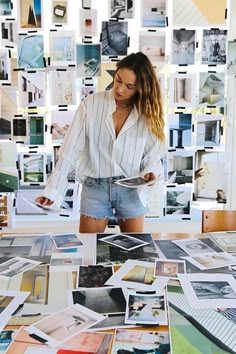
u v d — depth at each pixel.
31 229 3.09
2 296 1.20
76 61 2.89
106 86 2.92
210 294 1.22
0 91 2.90
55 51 2.88
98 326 1.05
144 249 1.58
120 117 1.88
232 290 1.25
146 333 1.02
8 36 2.84
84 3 2.83
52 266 1.42
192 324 1.06
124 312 1.12
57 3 2.82
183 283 1.29
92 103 1.88
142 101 1.86
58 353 0.94
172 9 2.86
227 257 1.51
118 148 1.91
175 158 3.05
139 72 1.80
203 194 3.11
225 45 2.90
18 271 1.38
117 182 1.87
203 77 2.94
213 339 0.99
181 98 2.96
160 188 3.09
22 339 0.99
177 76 2.93
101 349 0.96
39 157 3.01
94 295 1.21
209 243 1.66
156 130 1.93
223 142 3.05
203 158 3.06
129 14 2.85
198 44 2.91
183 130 3.01
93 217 2.01
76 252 1.55
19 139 2.97
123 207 2.00
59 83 2.91
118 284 1.28
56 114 2.95
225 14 2.87
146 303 1.16
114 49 2.88
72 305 1.15
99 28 2.87
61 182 1.87
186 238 1.71
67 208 3.09
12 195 3.06
